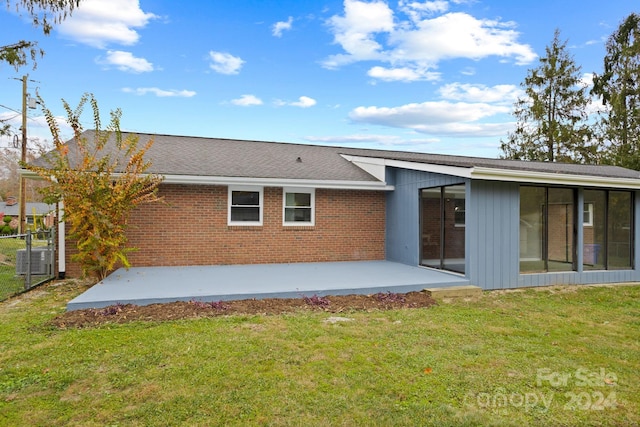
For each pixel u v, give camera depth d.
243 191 10.91
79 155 10.06
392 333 5.47
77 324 5.62
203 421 3.13
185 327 5.55
